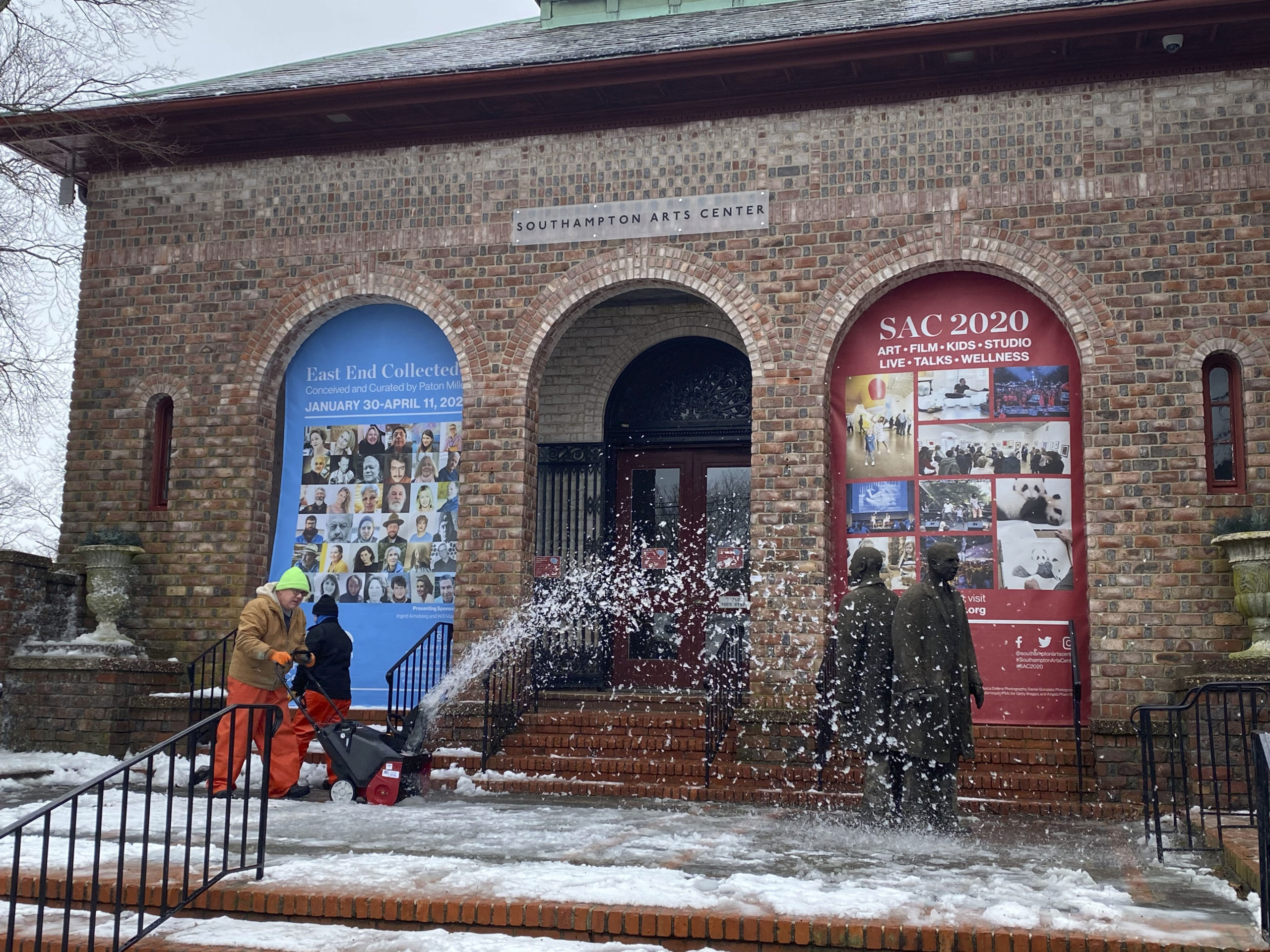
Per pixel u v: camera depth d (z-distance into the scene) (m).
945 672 8.06
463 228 13.11
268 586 9.59
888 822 8.20
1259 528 10.51
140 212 13.95
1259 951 4.92
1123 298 11.42
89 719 12.24
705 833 7.87
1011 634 11.52
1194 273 11.32
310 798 9.59
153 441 13.76
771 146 12.43
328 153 13.55
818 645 11.62
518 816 8.60
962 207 11.86
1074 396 11.73
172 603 13.23
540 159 13.02
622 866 6.51
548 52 13.52
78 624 13.34
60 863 6.41
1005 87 11.91
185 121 13.34
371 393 13.46
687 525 15.13
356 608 13.09
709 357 15.31
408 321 13.51
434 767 11.16
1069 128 11.74
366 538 13.20
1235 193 11.34
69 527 13.65
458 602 12.54
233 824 7.96
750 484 14.95
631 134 12.81
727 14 15.51
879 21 11.68
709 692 10.88
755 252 12.31
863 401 12.16
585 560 14.93
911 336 12.13
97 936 5.43
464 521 12.67
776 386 12.09
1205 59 11.48
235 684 9.41
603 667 14.47
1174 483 11.11
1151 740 7.71
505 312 12.89
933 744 7.98
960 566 11.71
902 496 11.95
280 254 13.52
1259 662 10.05
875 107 12.21
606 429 15.34
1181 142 11.49
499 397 12.80
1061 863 6.96
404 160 13.36
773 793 10.16
